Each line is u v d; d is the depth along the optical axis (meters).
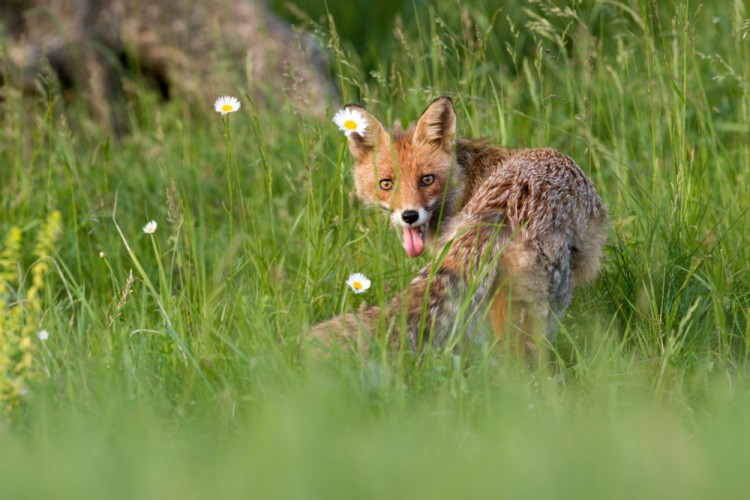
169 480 5.91
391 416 7.25
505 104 14.00
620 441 6.50
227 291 10.08
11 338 8.19
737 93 15.08
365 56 18.81
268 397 7.44
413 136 11.26
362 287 9.23
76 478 6.00
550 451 6.17
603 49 16.36
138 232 13.34
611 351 8.98
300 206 12.87
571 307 10.05
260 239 10.47
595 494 5.49
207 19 18.16
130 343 8.83
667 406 7.94
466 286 8.88
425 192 11.06
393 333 8.76
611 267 10.62
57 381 8.03
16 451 7.04
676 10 12.19
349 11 20.39
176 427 7.43
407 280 10.41
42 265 8.79
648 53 11.55
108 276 12.12
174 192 10.73
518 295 8.93
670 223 10.70
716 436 6.71
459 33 17.69
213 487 5.79
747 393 7.89
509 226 9.02
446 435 7.00
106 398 7.53
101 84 17.91
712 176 13.50
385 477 5.79
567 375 8.69
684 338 8.81
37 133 13.80
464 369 8.54
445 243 9.41
